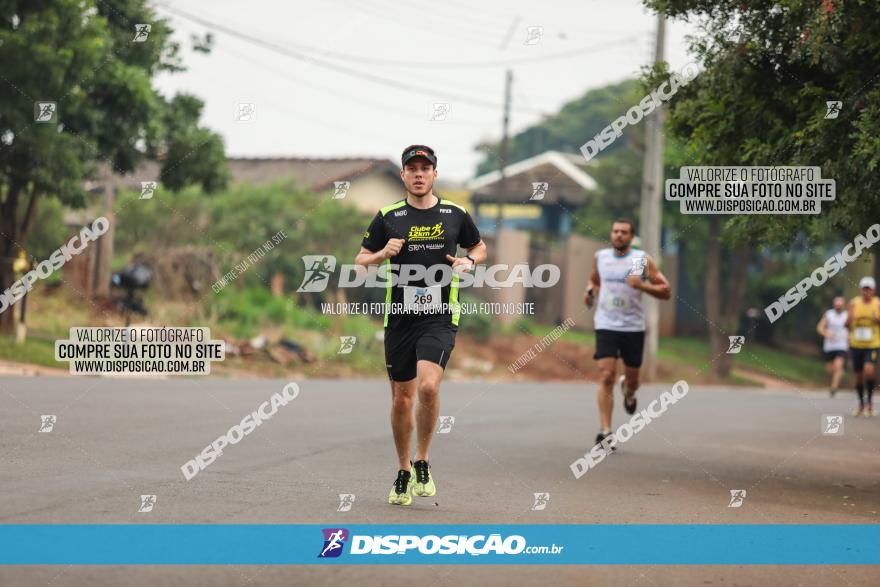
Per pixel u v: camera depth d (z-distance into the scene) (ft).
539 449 67.87
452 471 56.39
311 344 151.12
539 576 34.40
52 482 45.98
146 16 136.05
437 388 44.75
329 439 66.49
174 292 161.68
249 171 245.86
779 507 49.37
